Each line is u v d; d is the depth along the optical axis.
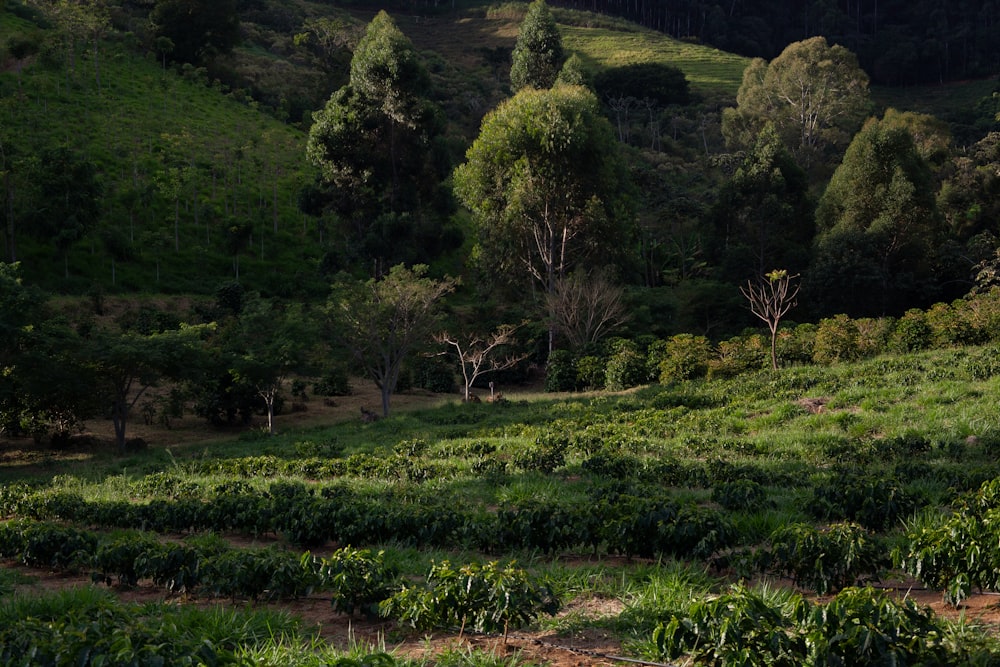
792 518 11.52
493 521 11.15
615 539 9.71
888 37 146.38
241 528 13.48
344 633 7.47
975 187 59.19
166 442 31.77
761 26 159.38
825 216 53.56
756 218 55.09
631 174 67.12
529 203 43.31
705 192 72.62
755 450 18.50
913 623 5.04
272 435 31.12
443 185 54.16
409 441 22.73
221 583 8.81
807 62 84.25
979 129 99.75
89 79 66.38
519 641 6.76
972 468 14.45
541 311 44.00
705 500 13.88
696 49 138.38
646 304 45.56
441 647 6.67
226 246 51.50
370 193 50.56
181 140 60.72
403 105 50.31
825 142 83.81
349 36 97.94
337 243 55.41
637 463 16.77
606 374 35.56
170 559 9.14
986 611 6.91
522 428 24.95
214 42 80.50
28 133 53.69
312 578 8.45
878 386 23.91
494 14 150.12
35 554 11.42
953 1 156.88
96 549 11.48
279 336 32.44
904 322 30.11
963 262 50.34
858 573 7.73
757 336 34.19
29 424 29.81
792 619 5.77
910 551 7.67
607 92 104.62
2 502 16.67
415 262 49.50
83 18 70.56
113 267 46.56
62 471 24.98
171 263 50.22
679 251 58.19
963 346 28.14
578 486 15.88
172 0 78.69
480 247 46.31
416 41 134.00
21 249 45.38
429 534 11.06
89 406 29.11
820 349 29.97
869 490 10.89
